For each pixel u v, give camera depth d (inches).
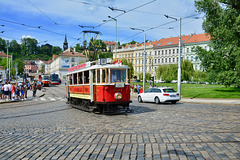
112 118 421.4
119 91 481.4
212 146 214.4
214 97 971.3
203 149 207.0
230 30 946.7
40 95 1136.2
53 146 235.0
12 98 946.1
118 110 481.4
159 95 744.3
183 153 198.1
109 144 235.8
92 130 313.4
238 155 188.4
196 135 260.7
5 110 596.1
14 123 394.6
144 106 655.8
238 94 1050.7
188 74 1995.6
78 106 577.3
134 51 4143.7
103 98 471.2
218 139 238.8
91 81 502.0
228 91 1269.7
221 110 522.6
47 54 7298.2
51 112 535.2
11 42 5516.7
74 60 3998.5
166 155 194.2
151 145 225.9
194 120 379.6
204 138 244.7
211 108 575.5
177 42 3548.2
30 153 215.0
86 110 510.3
